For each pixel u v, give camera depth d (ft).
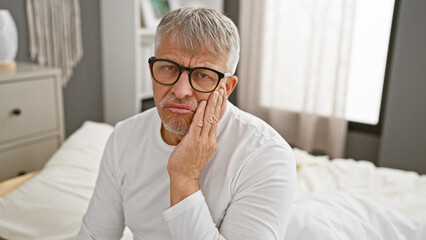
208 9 2.70
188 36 2.55
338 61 9.20
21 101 6.64
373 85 9.70
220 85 2.74
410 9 8.19
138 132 3.24
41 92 6.92
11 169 6.75
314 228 3.61
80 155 5.47
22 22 7.99
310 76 9.63
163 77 2.69
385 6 9.11
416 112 8.60
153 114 3.26
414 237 4.00
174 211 2.66
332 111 9.55
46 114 7.08
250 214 2.68
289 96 10.16
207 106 2.72
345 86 9.29
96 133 6.03
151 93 9.64
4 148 6.57
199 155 2.71
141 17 9.25
